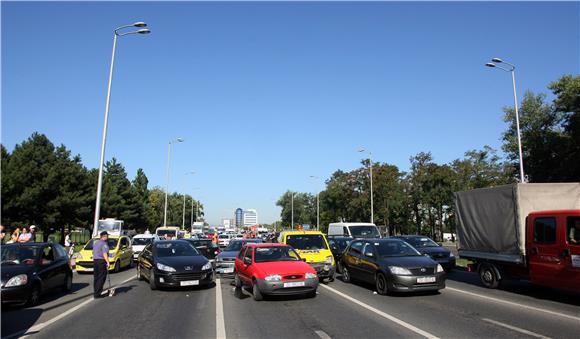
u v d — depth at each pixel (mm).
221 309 9867
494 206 12461
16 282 10070
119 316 9219
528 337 7086
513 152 39406
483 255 12820
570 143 32219
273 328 7930
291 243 15211
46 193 41094
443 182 54625
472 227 13414
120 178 65188
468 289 12539
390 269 11273
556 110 35531
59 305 10664
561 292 11930
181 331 7793
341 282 14523
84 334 7676
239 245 18594
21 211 39531
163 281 12578
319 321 8453
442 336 7203
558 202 11734
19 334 7754
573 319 8414
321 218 82062
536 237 10781
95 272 11789
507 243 11867
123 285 14305
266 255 12078
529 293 11758
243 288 13047
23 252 11531
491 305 9953
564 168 32094
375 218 59250
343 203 68000
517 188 11570
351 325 8078
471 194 13523
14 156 41000
